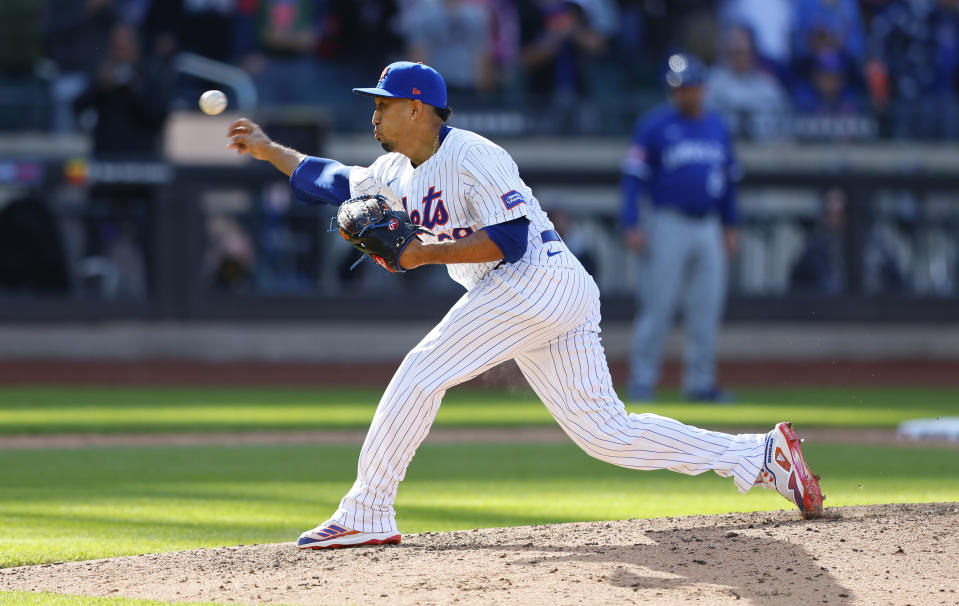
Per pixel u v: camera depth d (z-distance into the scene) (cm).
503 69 6178
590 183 5200
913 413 3806
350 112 5722
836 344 5456
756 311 5362
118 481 2345
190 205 5109
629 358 5353
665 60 6400
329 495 2155
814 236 5406
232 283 5197
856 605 1211
